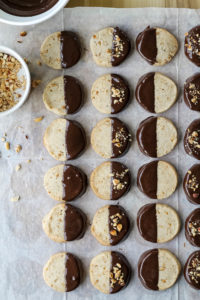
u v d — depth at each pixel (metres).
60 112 0.68
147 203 0.69
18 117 0.69
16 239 0.69
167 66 0.69
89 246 0.69
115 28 0.68
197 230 0.68
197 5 0.69
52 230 0.68
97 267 0.68
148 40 0.67
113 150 0.68
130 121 0.69
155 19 0.68
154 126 0.68
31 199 0.69
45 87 0.68
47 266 0.69
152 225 0.68
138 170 0.69
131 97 0.69
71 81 0.68
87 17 0.68
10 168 0.69
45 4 0.61
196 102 0.68
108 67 0.69
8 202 0.69
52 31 0.68
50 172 0.68
